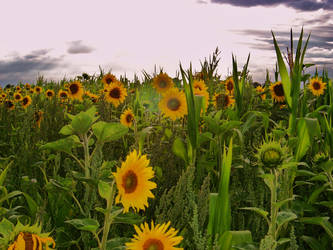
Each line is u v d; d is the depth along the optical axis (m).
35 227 0.96
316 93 4.23
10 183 2.51
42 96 6.15
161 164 2.65
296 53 2.75
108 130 1.61
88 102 4.95
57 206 1.87
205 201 1.75
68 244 1.63
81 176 1.68
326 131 2.81
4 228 0.97
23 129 3.15
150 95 5.18
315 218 1.97
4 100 5.61
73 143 1.66
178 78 5.10
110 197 1.39
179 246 1.64
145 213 2.05
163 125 3.28
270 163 1.70
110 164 1.74
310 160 2.77
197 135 2.63
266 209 2.10
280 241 1.64
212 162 2.54
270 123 3.52
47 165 2.79
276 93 3.70
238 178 2.46
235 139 2.91
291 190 2.28
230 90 4.23
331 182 2.24
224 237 1.46
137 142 2.93
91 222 1.40
